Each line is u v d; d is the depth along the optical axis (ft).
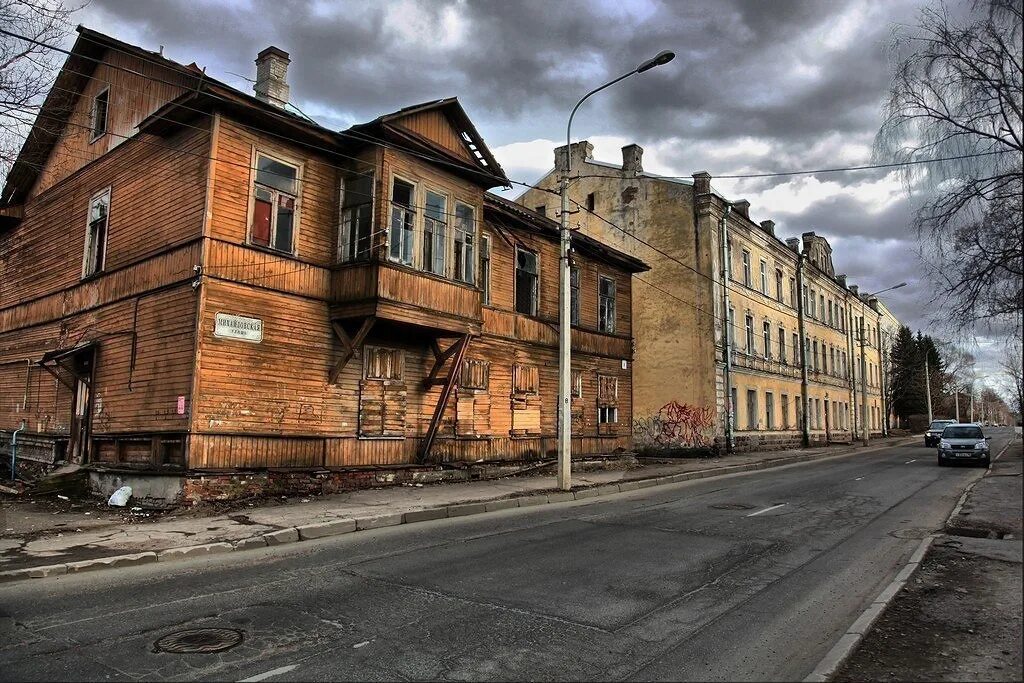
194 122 44.57
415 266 49.98
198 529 32.30
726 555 28.45
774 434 115.96
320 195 49.14
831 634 18.61
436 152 51.60
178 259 43.60
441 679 15.03
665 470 71.20
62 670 15.24
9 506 40.73
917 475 67.92
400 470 51.85
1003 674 15.37
